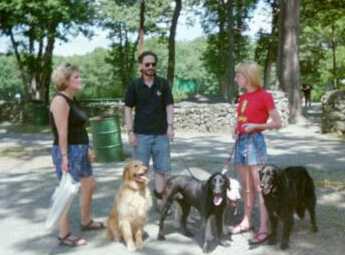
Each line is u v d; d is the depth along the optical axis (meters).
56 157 6.41
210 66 47.53
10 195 9.75
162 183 7.56
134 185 6.32
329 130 19.02
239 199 7.38
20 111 28.38
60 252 6.43
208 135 19.73
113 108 26.38
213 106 20.70
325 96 19.02
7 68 79.75
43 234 7.20
